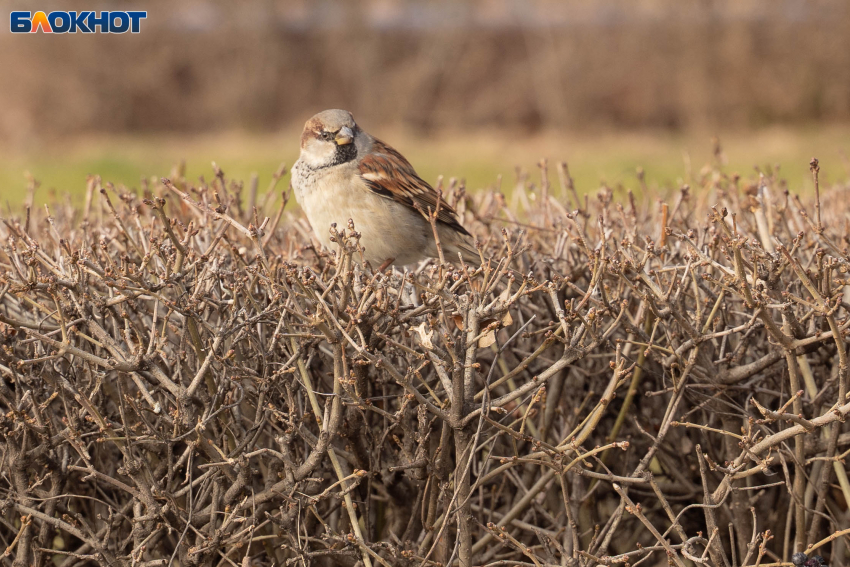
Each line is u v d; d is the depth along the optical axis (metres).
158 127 71.56
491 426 9.19
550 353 9.86
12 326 7.91
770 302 8.55
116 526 9.12
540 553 10.05
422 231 12.20
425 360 8.23
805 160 48.16
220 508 8.91
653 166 47.59
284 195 10.49
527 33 69.19
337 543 9.14
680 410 10.05
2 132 66.88
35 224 12.77
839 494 10.05
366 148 12.18
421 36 71.50
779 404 9.66
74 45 67.62
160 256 9.09
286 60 72.75
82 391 8.36
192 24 71.81
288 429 8.60
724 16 63.38
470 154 57.00
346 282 7.78
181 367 8.59
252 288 8.57
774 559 10.02
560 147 59.91
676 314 8.45
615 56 66.31
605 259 8.33
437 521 8.93
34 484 8.62
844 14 61.97
